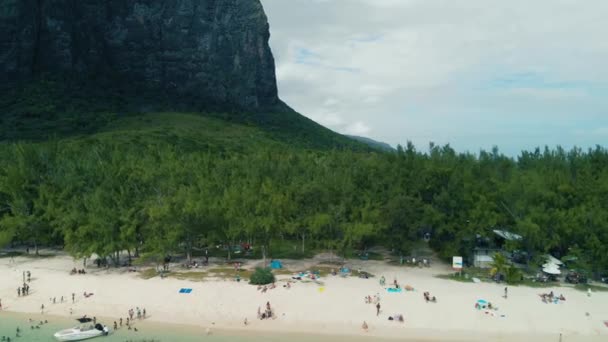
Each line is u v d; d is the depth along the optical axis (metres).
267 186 99.38
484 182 94.88
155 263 89.69
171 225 85.88
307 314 65.00
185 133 199.12
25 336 59.41
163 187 99.69
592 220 85.06
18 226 94.31
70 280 78.75
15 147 129.62
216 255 97.50
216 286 74.50
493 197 91.00
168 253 90.25
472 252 91.25
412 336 59.09
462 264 88.38
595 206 89.06
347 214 92.88
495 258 81.62
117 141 166.00
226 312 66.12
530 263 86.31
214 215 88.12
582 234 85.06
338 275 82.25
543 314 64.94
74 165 115.44
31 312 67.44
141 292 73.00
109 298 71.31
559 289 76.00
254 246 96.12
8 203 99.00
